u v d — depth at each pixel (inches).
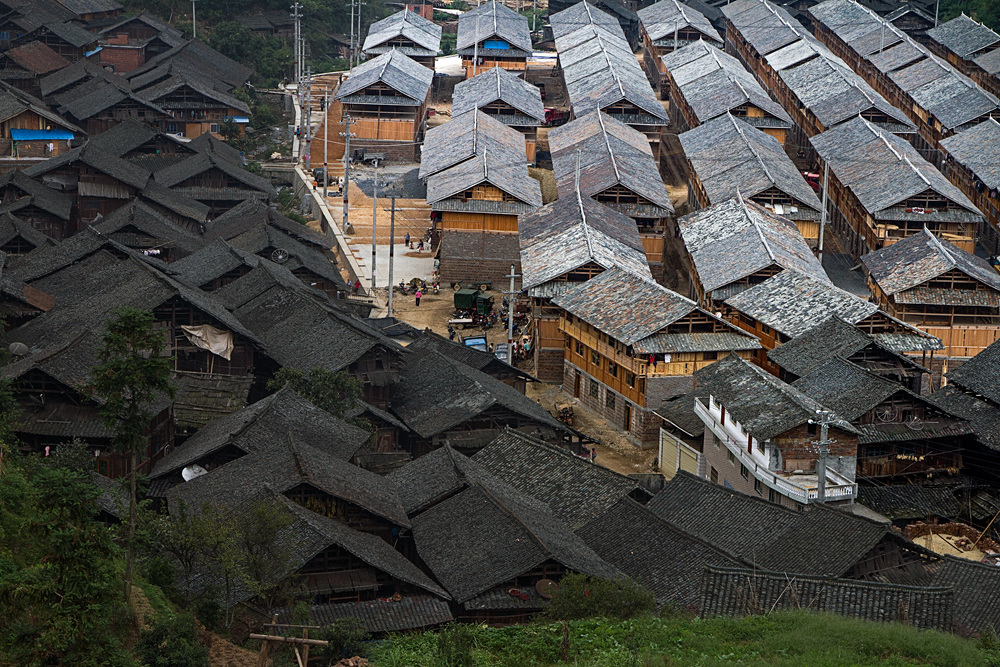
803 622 2208.4
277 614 2209.6
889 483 3152.1
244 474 2728.8
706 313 3690.9
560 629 2196.1
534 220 4881.9
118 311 2198.6
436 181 5300.2
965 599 2443.4
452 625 2268.7
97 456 2866.6
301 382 3388.3
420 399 3629.4
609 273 4089.6
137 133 6181.1
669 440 3506.4
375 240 5536.4
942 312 4151.1
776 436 2901.1
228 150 6343.5
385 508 2711.6
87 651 1793.8
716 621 2231.8
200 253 4559.5
